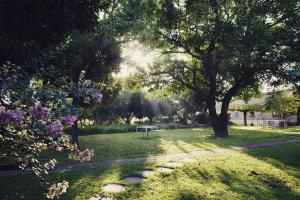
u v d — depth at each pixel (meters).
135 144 21.30
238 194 8.67
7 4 8.31
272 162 13.20
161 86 28.05
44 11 9.02
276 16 18.06
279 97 16.61
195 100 43.88
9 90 5.08
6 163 12.44
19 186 9.48
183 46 24.47
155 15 23.11
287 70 15.23
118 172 11.46
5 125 4.60
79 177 10.62
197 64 29.06
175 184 9.73
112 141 24.17
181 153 16.36
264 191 9.01
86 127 35.47
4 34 9.03
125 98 52.16
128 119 54.72
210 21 21.02
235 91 25.47
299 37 14.95
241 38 15.28
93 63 19.22
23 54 9.48
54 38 9.88
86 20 10.32
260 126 43.25
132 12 18.45
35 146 5.37
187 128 41.56
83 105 18.56
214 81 26.14
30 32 9.27
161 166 12.72
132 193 8.73
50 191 5.79
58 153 16.89
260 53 15.16
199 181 10.14
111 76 23.88
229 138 24.25
